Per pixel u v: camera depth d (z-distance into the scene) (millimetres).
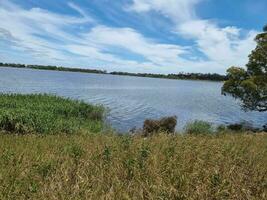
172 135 12805
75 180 5848
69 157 7266
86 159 7023
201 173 6328
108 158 7012
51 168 6320
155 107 46375
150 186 5504
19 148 8789
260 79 26531
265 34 27359
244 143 10547
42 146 9531
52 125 18531
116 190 5398
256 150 9289
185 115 40062
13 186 5320
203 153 7680
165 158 7059
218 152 7969
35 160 7020
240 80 27734
